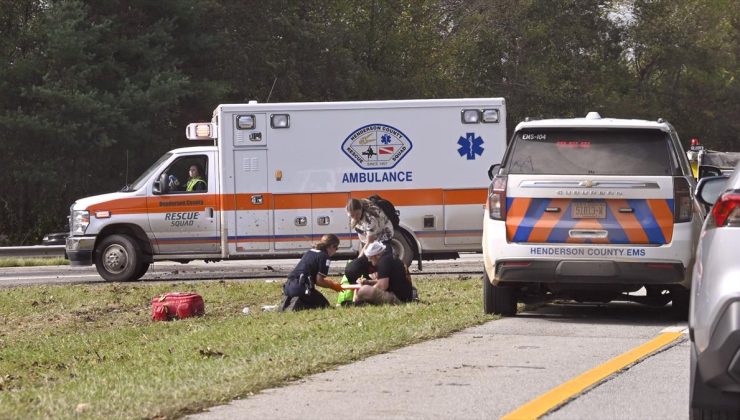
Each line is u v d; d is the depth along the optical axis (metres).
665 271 38.16
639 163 38.44
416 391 25.39
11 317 48.53
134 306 50.84
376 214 47.97
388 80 144.88
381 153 64.06
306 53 127.31
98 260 65.81
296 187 64.12
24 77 107.56
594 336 35.12
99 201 65.69
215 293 54.06
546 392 25.25
